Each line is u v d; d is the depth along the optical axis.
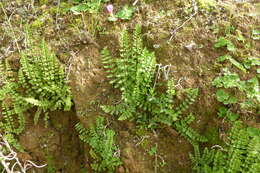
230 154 0.36
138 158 0.38
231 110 0.38
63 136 0.42
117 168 0.38
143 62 0.39
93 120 0.40
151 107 0.40
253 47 0.42
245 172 0.35
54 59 0.41
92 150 0.39
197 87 0.40
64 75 0.42
